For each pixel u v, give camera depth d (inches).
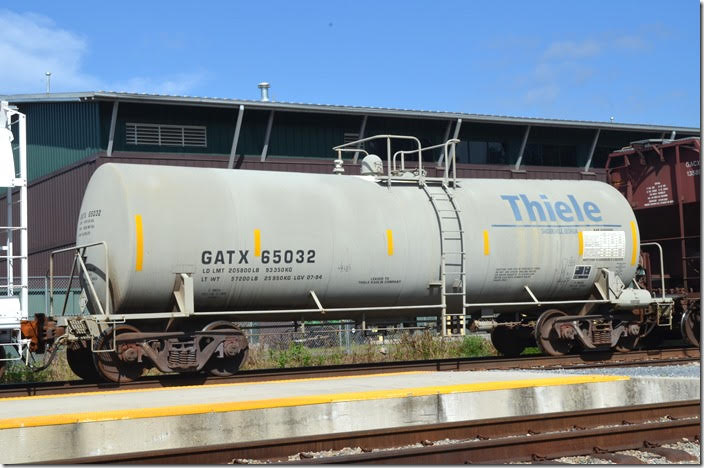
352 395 450.3
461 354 922.1
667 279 879.7
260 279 647.1
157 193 621.9
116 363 617.0
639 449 372.8
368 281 688.4
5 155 658.8
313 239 663.1
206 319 652.1
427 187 742.5
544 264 761.6
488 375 596.4
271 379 647.1
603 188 833.5
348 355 900.6
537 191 790.5
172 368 620.1
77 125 1259.8
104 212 629.3
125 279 606.9
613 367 690.8
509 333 844.6
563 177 1513.3
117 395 510.9
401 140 1386.6
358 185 716.0
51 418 373.7
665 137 1583.4
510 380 529.0
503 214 750.5
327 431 438.6
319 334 1044.5
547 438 359.6
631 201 896.9
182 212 622.5
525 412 502.6
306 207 670.5
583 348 816.3
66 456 373.7
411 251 702.5
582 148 1540.4
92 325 607.5
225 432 411.5
